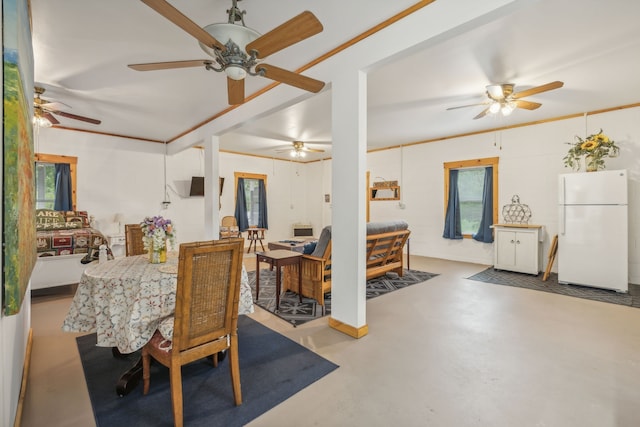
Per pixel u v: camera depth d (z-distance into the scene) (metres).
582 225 4.21
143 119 4.79
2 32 1.10
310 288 3.66
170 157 6.57
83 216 5.22
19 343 1.78
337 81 2.71
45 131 5.12
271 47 1.77
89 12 2.14
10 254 1.09
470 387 1.93
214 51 1.87
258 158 8.31
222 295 1.69
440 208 6.45
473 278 4.72
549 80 3.39
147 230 2.33
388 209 7.34
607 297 3.76
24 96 1.37
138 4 2.06
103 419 1.66
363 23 2.35
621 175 3.94
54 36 2.45
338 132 2.73
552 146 5.01
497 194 5.62
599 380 2.00
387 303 3.57
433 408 1.73
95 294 1.87
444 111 4.56
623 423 1.61
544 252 5.14
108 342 1.85
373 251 4.04
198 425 1.60
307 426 1.60
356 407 1.74
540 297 3.78
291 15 2.23
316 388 1.93
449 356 2.32
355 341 2.59
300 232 8.70
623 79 3.40
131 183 6.04
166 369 2.19
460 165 6.09
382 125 5.38
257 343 2.56
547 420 1.63
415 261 6.12
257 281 3.74
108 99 3.89
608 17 2.26
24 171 1.32
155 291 1.83
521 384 1.96
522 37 2.53
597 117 4.58
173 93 3.71
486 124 5.34
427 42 2.11
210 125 4.71
